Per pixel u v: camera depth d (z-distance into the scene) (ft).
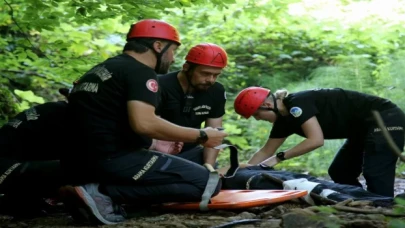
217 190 18.20
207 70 19.88
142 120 16.31
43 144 18.75
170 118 20.61
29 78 37.93
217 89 21.25
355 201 17.84
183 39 45.16
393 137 21.13
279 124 22.26
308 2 50.98
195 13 42.83
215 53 19.88
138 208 18.58
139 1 26.48
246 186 20.43
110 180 17.10
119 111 16.88
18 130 18.47
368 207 17.24
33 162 18.22
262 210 18.26
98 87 16.83
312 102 21.12
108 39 41.55
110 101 16.79
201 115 21.07
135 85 16.48
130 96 16.47
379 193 20.86
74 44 31.48
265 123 44.68
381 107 21.49
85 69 30.78
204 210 17.93
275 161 21.59
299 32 50.67
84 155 17.08
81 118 16.98
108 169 16.96
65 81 32.07
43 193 18.69
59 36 32.53
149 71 16.75
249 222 15.85
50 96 40.32
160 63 17.47
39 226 17.26
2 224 17.99
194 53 20.03
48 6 27.37
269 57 52.54
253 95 21.33
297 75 51.24
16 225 17.61
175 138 16.85
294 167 39.42
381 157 21.01
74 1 26.43
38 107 18.81
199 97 20.86
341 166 23.31
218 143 17.40
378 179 20.90
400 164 36.11
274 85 50.11
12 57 31.07
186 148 22.36
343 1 50.85
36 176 18.13
